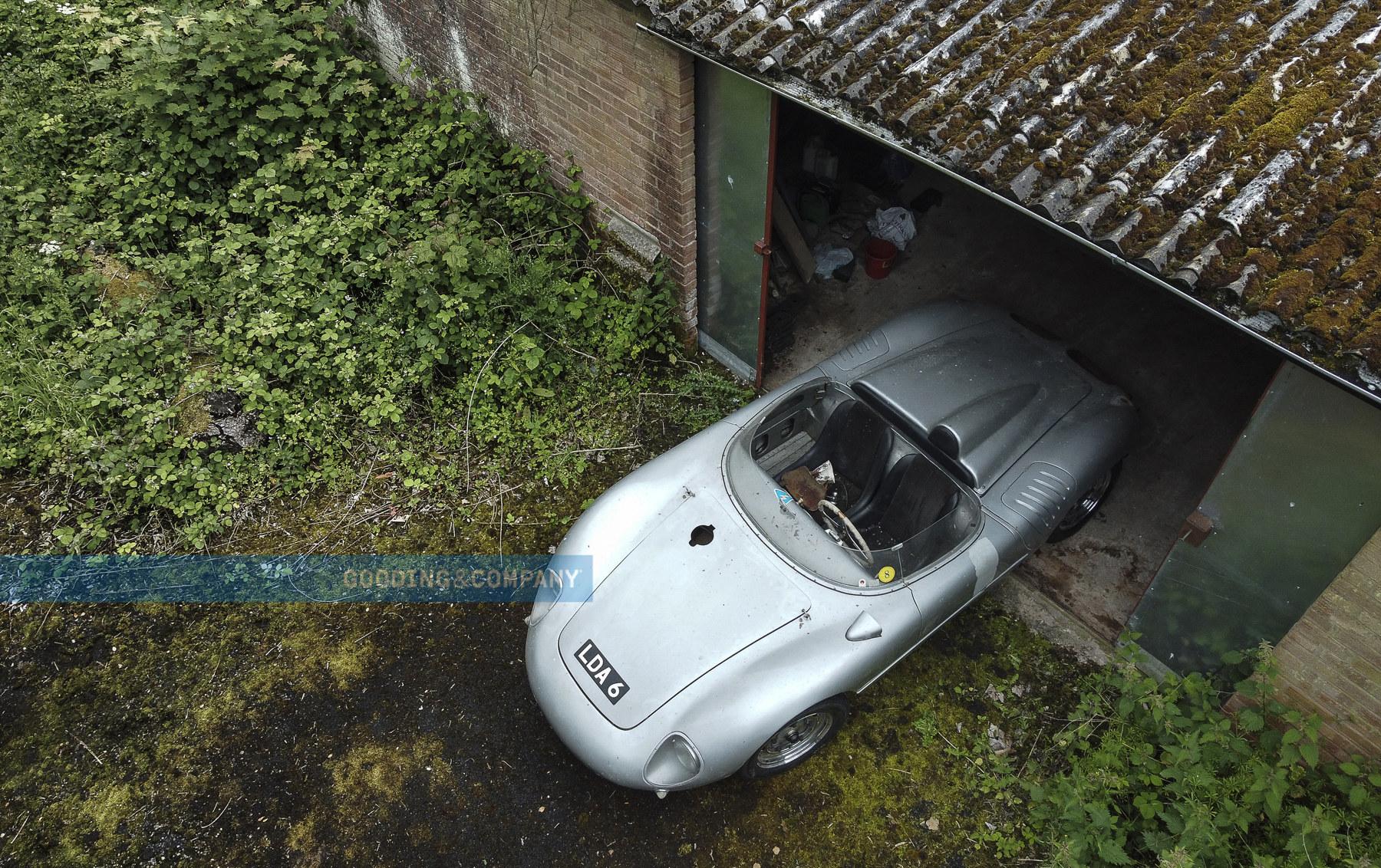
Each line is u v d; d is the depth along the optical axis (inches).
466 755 165.0
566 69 217.2
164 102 250.5
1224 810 138.3
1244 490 138.9
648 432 217.6
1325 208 123.9
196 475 199.9
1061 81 142.4
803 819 156.4
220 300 223.6
